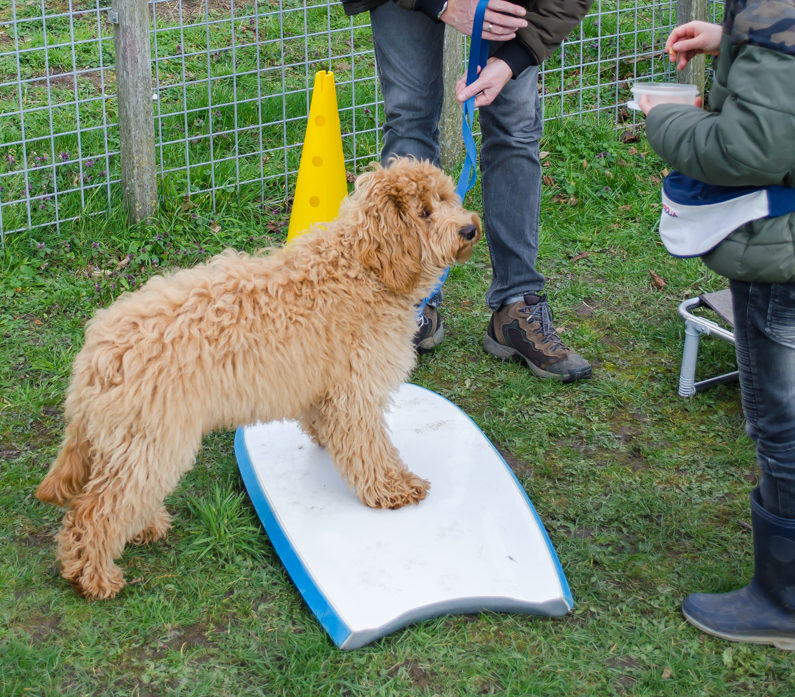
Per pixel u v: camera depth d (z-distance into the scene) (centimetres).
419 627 288
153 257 507
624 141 655
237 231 532
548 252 542
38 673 267
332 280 303
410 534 312
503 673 274
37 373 418
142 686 266
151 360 274
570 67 646
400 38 393
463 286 512
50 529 326
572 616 298
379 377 312
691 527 339
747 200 248
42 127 591
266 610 295
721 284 511
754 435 275
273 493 330
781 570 278
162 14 747
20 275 481
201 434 290
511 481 339
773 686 273
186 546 320
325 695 265
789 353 259
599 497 356
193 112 616
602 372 439
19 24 710
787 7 221
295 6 789
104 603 294
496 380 434
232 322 285
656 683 272
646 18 776
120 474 279
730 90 236
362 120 638
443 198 321
